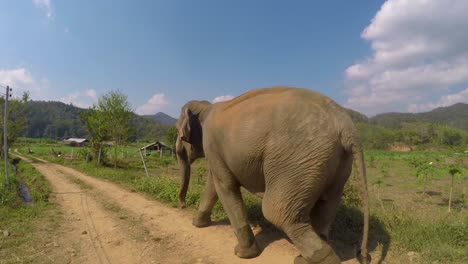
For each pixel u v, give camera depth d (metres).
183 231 5.91
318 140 3.36
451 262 4.00
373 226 5.39
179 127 5.98
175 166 25.19
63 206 8.40
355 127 3.46
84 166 21.06
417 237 4.68
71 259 4.68
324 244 3.42
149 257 4.74
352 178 6.68
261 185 3.96
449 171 8.64
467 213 6.35
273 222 3.58
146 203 8.58
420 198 10.24
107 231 6.06
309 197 3.44
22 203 8.01
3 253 4.81
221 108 4.54
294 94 3.74
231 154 3.97
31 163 25.45
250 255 4.56
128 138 22.64
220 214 6.81
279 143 3.48
